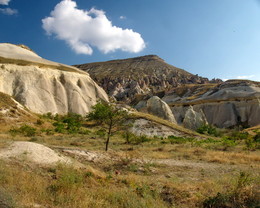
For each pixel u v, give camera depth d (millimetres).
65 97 60031
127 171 10016
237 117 73562
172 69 190250
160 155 15266
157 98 56188
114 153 13641
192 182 8445
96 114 17609
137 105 107312
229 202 6016
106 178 7539
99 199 5559
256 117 69312
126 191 6320
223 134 49938
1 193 4344
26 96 51906
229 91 81000
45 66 63500
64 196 5352
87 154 11969
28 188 5441
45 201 5012
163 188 7301
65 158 9383
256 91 76750
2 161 7301
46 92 56969
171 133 37875
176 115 85875
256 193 6340
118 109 17984
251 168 11969
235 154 16594
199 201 6230
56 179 6688
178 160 14195
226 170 11422
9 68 56344
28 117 36750
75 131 31016
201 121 55531
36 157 8352
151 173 10070
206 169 11594
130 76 162625
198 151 18141
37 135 24812
